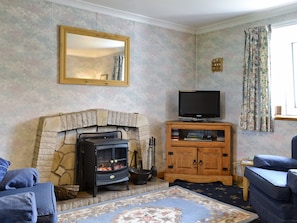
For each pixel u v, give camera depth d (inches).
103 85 145.8
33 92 125.0
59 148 132.3
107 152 132.0
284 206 89.7
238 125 164.2
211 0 132.5
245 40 155.6
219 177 157.9
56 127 126.2
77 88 137.9
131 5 139.6
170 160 163.9
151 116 167.9
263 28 147.0
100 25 143.9
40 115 127.3
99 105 145.6
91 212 112.6
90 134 140.4
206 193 140.4
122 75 152.5
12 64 119.0
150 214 110.7
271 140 147.9
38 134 125.1
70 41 134.0
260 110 148.8
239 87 163.6
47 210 71.7
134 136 157.3
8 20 117.2
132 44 156.9
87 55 139.6
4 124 117.9
